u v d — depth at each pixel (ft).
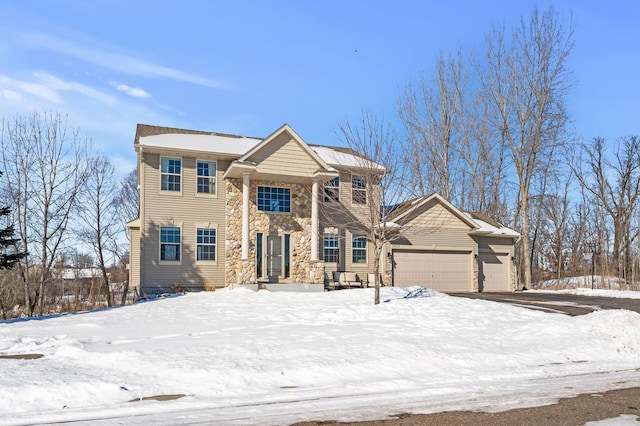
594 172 167.02
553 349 38.09
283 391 26.32
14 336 42.04
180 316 53.42
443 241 92.27
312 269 81.71
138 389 25.89
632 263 148.36
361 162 62.69
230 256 78.38
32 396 24.18
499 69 117.70
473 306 57.16
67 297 131.34
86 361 31.71
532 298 75.72
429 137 122.72
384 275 86.58
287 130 78.95
